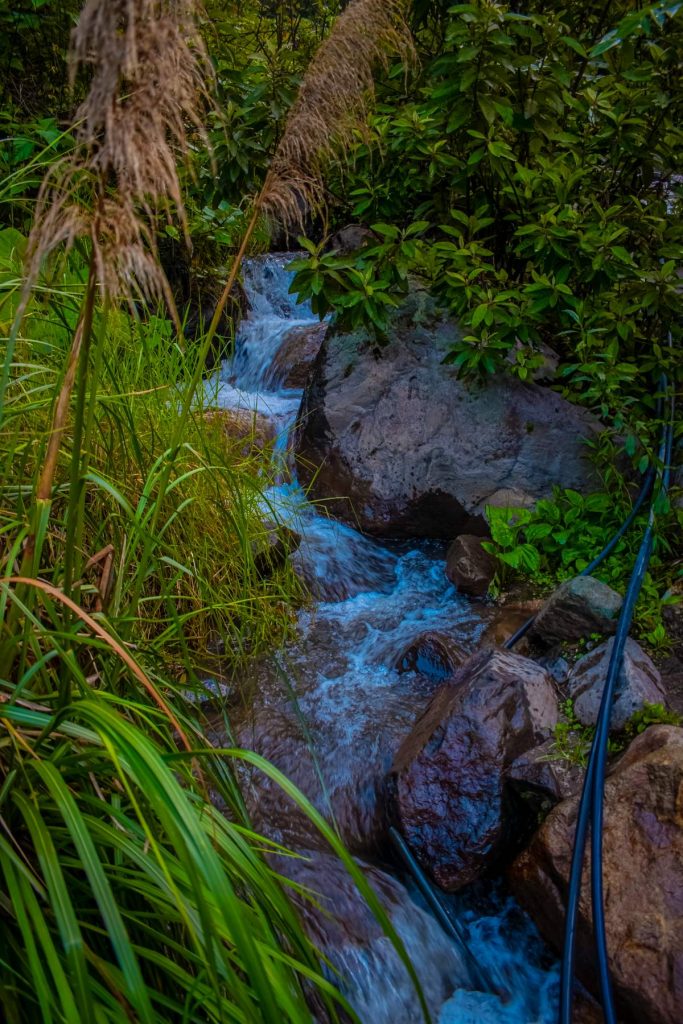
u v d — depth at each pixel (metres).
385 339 4.13
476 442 4.06
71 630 1.57
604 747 2.32
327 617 3.51
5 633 1.61
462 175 3.84
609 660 2.70
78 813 1.20
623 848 2.11
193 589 2.99
